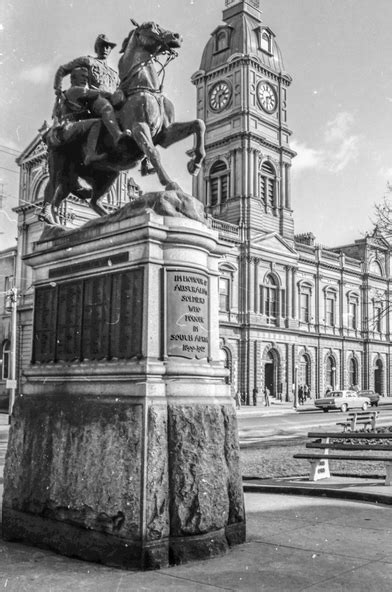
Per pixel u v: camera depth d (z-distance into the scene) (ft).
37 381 21.66
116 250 19.89
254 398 167.73
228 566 16.90
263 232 178.81
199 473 17.89
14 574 16.28
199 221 20.08
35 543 19.35
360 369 217.77
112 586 15.20
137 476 17.02
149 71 21.81
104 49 23.98
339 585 15.33
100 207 24.49
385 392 227.81
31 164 139.64
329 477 33.60
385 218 73.92
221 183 182.70
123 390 18.26
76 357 20.68
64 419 19.40
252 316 171.53
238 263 172.76
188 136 22.06
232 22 185.78
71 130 22.70
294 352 184.55
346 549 18.71
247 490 30.22
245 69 179.52
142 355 18.28
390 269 236.02
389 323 231.91
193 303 19.49
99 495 17.60
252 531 21.01
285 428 84.84
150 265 18.78
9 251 143.74
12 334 102.32
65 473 18.81
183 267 19.34
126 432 17.48
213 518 18.02
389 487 29.04
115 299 19.63
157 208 19.39
